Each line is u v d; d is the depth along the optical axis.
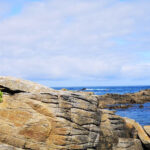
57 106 15.40
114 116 19.69
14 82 17.05
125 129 20.00
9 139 14.23
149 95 78.12
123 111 52.88
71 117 15.61
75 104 16.20
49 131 14.64
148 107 60.25
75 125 15.59
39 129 14.60
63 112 15.34
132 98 70.94
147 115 45.69
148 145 19.12
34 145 14.35
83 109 16.48
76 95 16.53
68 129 15.01
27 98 15.63
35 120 14.74
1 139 14.16
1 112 15.05
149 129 20.69
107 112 19.45
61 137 14.70
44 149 14.39
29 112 15.02
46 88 17.36
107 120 18.83
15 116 14.91
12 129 14.45
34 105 15.28
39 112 15.13
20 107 15.23
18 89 16.67
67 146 14.80
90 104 17.09
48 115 15.02
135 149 18.64
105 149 17.58
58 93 15.87
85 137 16.00
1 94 16.08
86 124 16.36
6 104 15.52
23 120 14.76
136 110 54.56
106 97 68.88
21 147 14.21
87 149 16.06
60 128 14.80
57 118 14.99
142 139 19.50
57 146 14.52
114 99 68.38
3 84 16.86
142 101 71.56
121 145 18.36
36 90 16.86
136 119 40.50
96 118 17.41
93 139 16.62
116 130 19.08
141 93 80.50
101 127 18.05
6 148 13.76
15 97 16.09
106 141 17.80
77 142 15.34
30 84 17.33
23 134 14.43
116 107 59.19
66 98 15.87
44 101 15.48
